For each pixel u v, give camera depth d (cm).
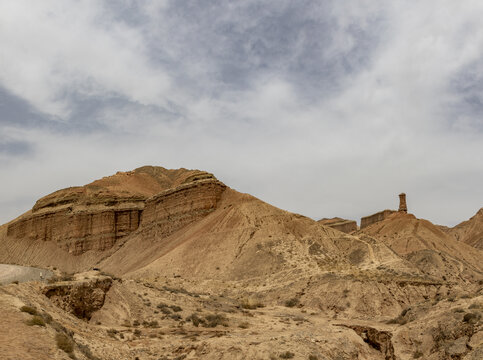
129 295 4906
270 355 3472
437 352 3697
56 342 2367
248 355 3456
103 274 5012
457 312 4041
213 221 11769
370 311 6694
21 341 2216
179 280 9075
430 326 4134
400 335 4341
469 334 3597
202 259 10219
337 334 4419
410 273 8506
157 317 4712
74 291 4175
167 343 3812
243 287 8644
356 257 10394
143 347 3650
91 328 3753
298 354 3541
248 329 4691
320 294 7294
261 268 9262
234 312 5669
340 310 6838
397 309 6756
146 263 11569
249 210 11706
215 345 3588
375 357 4366
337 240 11231
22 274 5988
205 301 5847
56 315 3466
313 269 8600
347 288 7212
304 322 5503
